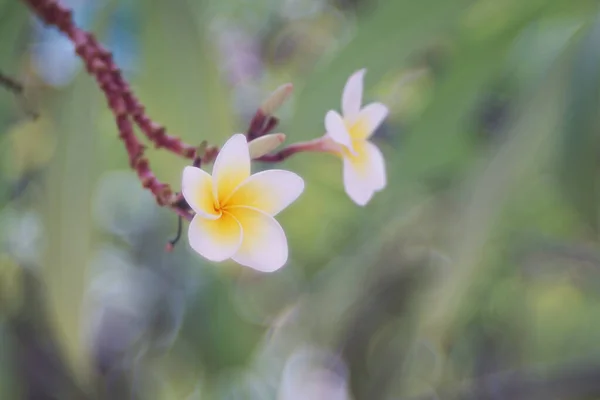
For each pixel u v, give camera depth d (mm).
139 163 723
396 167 1552
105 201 1999
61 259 1292
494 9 1395
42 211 1303
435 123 1497
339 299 1889
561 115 1231
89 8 1323
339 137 717
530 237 1845
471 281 1393
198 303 2002
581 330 2227
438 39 1448
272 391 2312
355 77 755
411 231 1779
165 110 1302
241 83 1995
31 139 1446
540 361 2215
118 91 753
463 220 1380
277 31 2051
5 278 1617
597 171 1235
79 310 1298
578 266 2000
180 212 692
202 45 1284
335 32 2049
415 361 2191
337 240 1953
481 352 2189
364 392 2188
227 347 1979
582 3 1310
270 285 2207
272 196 682
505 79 1562
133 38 1375
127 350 2055
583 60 1210
